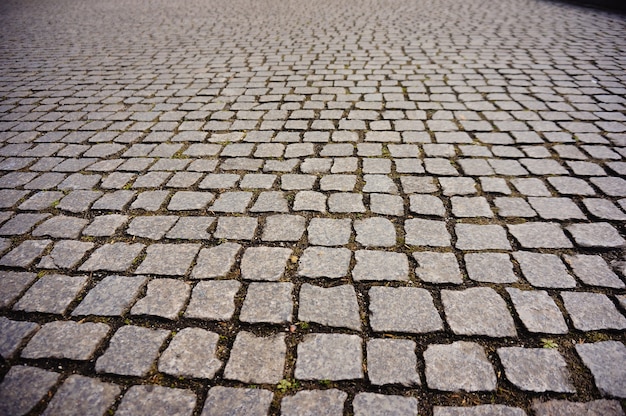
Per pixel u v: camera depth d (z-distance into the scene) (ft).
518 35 22.38
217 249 7.69
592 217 8.23
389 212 8.59
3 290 6.89
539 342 5.77
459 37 22.48
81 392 5.28
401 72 17.29
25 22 30.94
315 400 5.12
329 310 6.36
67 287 6.93
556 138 11.43
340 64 18.71
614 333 5.86
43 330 6.15
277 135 12.25
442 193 9.18
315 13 30.68
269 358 5.66
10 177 10.41
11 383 5.41
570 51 19.12
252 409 5.04
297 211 8.71
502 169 10.05
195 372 5.50
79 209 9.03
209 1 37.81
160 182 9.98
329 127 12.66
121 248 7.80
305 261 7.33
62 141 12.30
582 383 5.23
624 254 7.27
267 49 21.72
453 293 6.59
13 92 16.58
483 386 5.24
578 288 6.59
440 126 12.44
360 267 7.16
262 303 6.51
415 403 5.08
